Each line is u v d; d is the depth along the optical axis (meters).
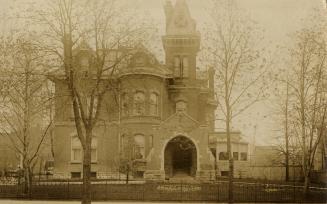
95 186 30.02
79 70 24.05
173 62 39.66
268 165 35.53
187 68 39.62
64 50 23.31
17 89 27.89
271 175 35.31
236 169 35.91
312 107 26.88
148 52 25.33
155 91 36.69
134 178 34.84
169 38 39.53
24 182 30.86
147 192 28.11
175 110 38.62
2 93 27.61
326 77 26.59
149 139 36.47
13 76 27.16
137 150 36.31
